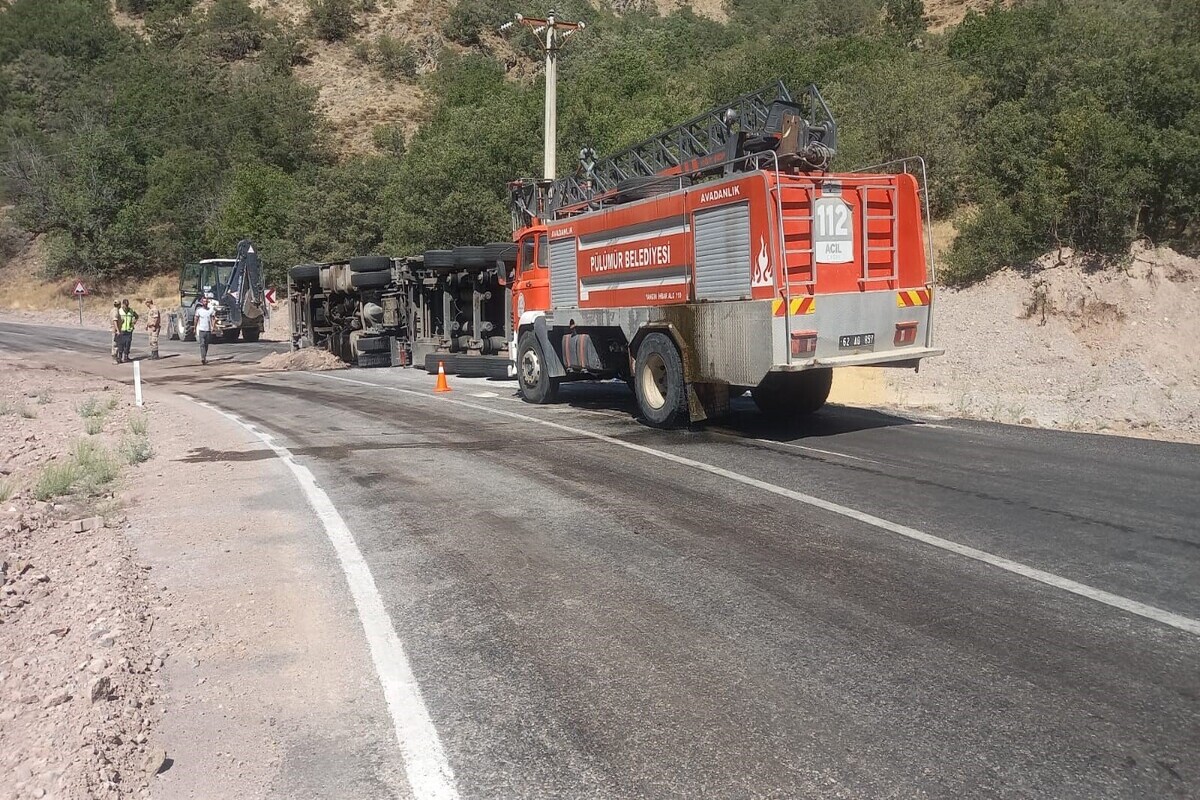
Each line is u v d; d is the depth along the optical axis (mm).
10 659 4805
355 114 74750
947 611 5016
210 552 6660
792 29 68375
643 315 12102
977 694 4027
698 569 5871
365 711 4074
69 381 22688
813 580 5590
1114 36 24172
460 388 18000
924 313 10953
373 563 6215
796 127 10398
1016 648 4504
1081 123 20234
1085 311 19234
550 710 4000
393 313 23672
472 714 3996
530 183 16672
